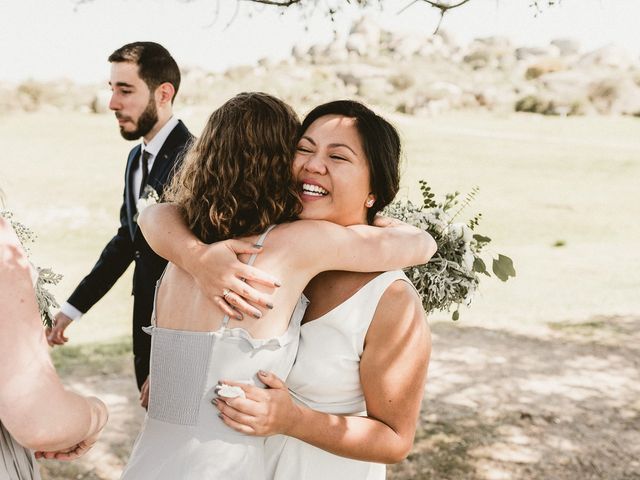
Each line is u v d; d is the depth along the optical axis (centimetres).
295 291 146
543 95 3653
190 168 153
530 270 967
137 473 143
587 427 440
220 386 140
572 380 532
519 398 488
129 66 295
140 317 301
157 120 302
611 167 2089
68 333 650
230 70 4297
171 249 151
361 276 155
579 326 691
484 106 3616
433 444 406
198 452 139
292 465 160
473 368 555
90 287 311
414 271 203
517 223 1381
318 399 157
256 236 147
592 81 3756
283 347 146
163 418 145
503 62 4838
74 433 119
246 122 147
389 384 152
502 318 717
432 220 207
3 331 111
